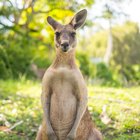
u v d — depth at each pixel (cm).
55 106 444
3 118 647
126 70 1755
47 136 451
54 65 438
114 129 616
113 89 1073
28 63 1360
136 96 907
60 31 448
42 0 1175
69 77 432
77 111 444
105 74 1482
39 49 1483
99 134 477
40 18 1205
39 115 690
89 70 1479
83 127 461
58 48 436
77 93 439
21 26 1256
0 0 1049
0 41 1314
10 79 1236
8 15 1151
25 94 927
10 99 839
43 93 445
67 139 449
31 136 582
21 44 1414
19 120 655
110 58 2403
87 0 1136
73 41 442
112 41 2430
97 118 675
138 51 2484
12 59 1330
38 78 1344
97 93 973
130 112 692
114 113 689
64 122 449
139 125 615
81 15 465
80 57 1520
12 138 560
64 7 1098
